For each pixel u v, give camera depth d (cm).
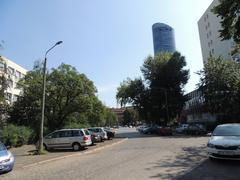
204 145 2198
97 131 3347
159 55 6309
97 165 1380
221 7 1797
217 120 4694
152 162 1371
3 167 1278
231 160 1370
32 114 4009
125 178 1007
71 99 4197
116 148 2356
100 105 4641
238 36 1861
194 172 1089
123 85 6638
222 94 4269
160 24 13062
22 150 2461
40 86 4016
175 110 5969
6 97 2769
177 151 1825
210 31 7644
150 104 6094
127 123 15675
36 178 1130
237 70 4325
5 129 2889
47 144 2464
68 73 4112
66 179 1059
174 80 5884
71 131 2439
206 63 4528
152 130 5406
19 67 7225
